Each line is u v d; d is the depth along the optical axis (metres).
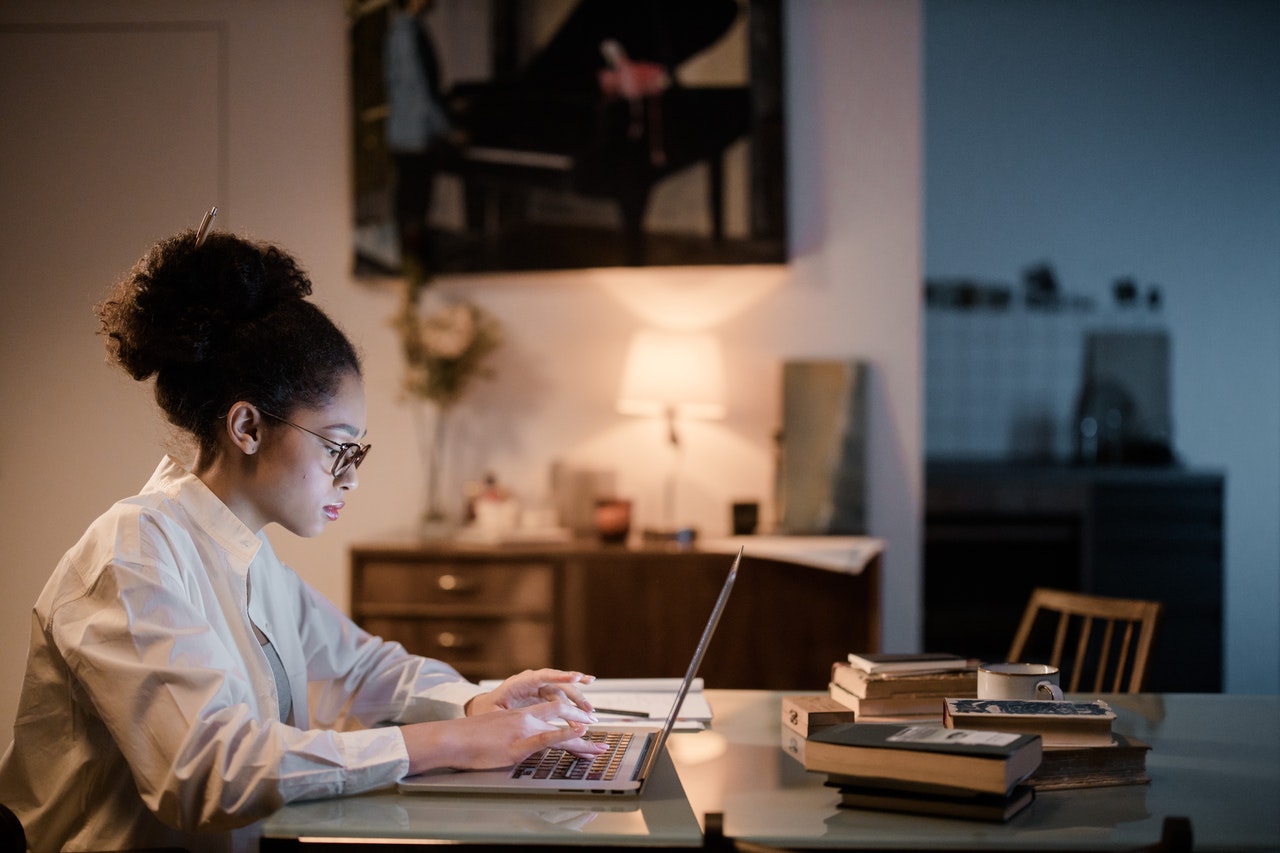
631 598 3.23
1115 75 5.14
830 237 3.61
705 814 1.10
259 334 1.48
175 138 3.65
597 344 3.66
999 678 1.53
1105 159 5.15
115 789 1.45
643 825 1.24
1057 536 4.36
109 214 3.63
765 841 1.20
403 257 3.63
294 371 1.49
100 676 1.32
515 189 3.60
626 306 3.65
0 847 1.22
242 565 1.54
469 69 3.61
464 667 3.24
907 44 3.59
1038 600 2.34
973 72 5.19
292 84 3.67
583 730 1.50
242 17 3.67
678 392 3.30
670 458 3.65
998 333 5.21
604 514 3.33
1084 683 4.34
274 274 1.52
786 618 3.22
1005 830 1.23
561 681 1.70
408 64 3.61
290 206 3.68
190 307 1.46
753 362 3.63
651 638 3.23
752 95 3.54
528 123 3.60
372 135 3.62
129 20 3.65
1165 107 5.12
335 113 3.68
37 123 3.63
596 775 1.38
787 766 1.48
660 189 3.57
